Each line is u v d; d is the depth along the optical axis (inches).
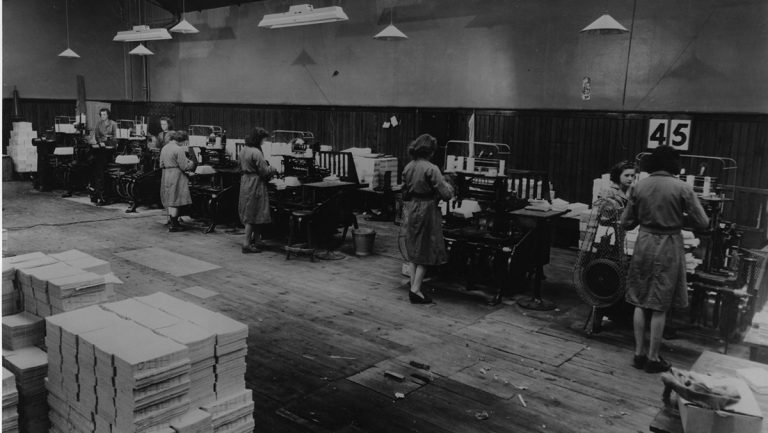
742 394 96.5
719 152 325.7
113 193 481.1
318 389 166.9
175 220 378.9
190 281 269.4
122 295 245.1
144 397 93.4
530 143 398.9
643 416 155.3
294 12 421.1
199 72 649.6
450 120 433.1
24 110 636.1
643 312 183.0
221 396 108.4
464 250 268.4
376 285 270.1
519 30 398.0
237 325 111.3
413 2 453.7
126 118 720.3
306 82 543.2
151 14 687.1
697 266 218.5
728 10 316.5
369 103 495.2
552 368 184.7
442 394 165.6
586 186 376.8
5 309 130.6
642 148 351.6
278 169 452.1
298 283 270.5
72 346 104.0
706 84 328.2
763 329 155.9
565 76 380.8
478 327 219.5
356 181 427.2
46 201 485.7
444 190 232.4
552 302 249.8
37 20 641.6
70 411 107.7
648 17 343.9
